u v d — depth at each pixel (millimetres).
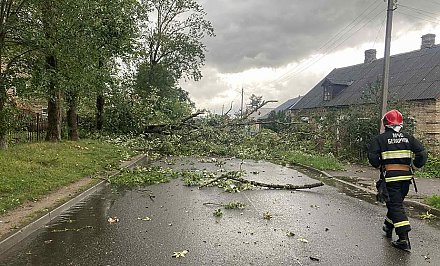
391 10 14688
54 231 6586
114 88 23797
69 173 11453
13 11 12898
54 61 14164
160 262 5168
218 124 23594
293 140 22469
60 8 12852
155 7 34812
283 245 5945
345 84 33125
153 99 26219
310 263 5191
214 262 5188
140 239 6184
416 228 7086
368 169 16375
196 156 21094
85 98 20844
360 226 7137
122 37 16703
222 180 12180
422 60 27469
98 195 9820
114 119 24531
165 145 21500
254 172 14914
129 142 21844
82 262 5145
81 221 7262
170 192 10477
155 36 35188
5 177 9375
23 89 13094
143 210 8242
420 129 22734
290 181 12781
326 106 32094
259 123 23688
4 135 13227
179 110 31016
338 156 20094
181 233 6543
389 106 18422
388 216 6328
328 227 7047
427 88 23250
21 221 6648
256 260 5277
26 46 13383
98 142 20281
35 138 17875
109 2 15070
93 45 14562
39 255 5398
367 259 5379
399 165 6082
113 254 5461
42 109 25281
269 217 7711
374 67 33156
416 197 9641
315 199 9766
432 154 16781
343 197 10086
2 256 5348
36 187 9234
